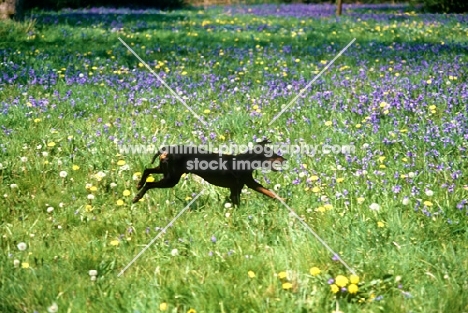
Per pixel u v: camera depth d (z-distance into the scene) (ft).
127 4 119.75
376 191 19.19
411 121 27.20
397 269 14.65
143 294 13.98
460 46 51.52
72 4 113.09
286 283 13.83
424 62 41.50
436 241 16.25
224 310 13.39
